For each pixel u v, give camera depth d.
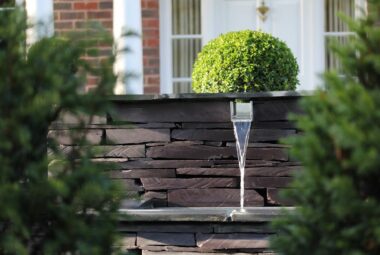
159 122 8.16
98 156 8.15
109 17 14.16
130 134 8.15
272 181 8.11
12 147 5.11
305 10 14.98
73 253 5.17
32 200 5.06
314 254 4.96
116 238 5.38
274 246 5.17
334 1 15.05
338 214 4.74
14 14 5.35
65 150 7.22
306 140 4.92
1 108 5.07
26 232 4.95
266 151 8.11
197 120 8.14
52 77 5.13
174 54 14.91
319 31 14.96
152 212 7.79
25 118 5.11
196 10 14.96
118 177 8.16
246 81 9.15
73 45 5.43
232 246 7.75
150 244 7.82
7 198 4.93
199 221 7.76
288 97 8.05
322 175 4.88
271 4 15.05
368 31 5.04
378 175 4.84
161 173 8.16
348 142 4.66
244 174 8.13
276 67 9.24
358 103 4.75
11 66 5.12
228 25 15.09
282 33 15.05
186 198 8.16
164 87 14.80
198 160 8.16
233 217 7.69
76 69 5.46
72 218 5.14
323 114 4.88
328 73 4.95
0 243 5.06
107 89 5.36
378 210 4.70
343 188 4.69
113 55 5.47
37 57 5.20
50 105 5.23
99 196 5.23
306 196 4.99
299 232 4.95
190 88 14.89
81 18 14.14
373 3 5.13
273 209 7.94
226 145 8.14
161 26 14.77
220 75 9.20
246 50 9.20
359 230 4.75
